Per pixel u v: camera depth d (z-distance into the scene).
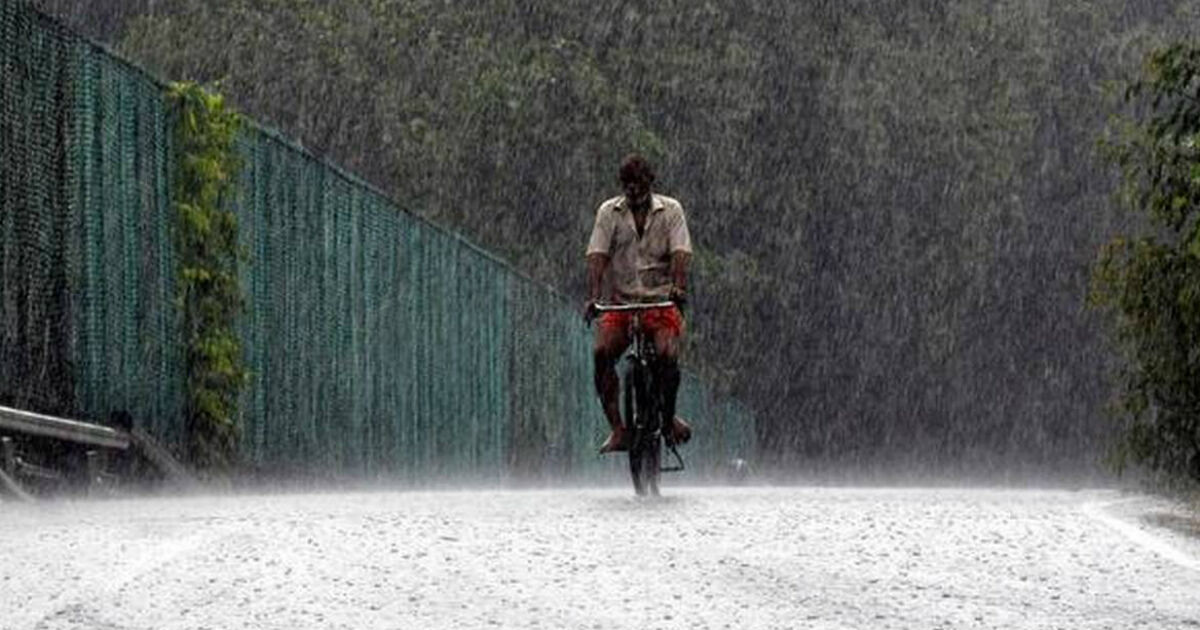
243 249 47.03
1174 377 45.38
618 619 15.52
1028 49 138.50
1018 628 15.28
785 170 129.62
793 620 15.56
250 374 46.31
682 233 34.91
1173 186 45.00
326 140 110.88
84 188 39.94
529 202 114.94
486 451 66.44
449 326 62.78
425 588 17.28
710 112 125.31
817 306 132.50
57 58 38.94
